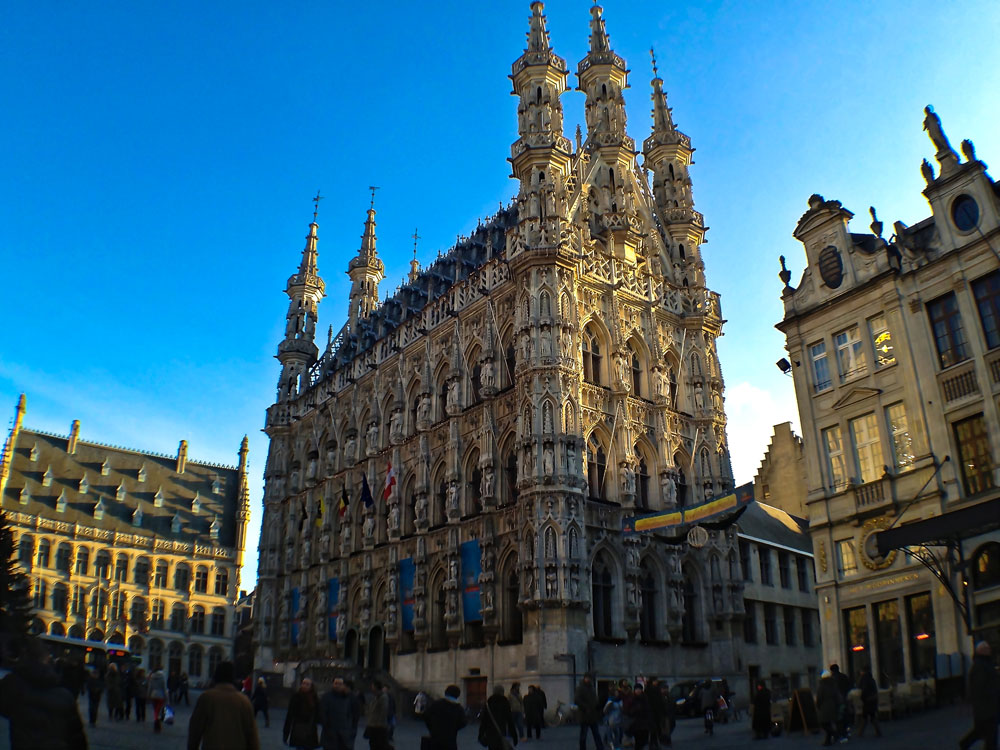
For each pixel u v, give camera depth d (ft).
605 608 141.59
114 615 304.30
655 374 164.76
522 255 151.02
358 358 208.44
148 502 337.11
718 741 86.38
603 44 191.01
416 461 174.50
